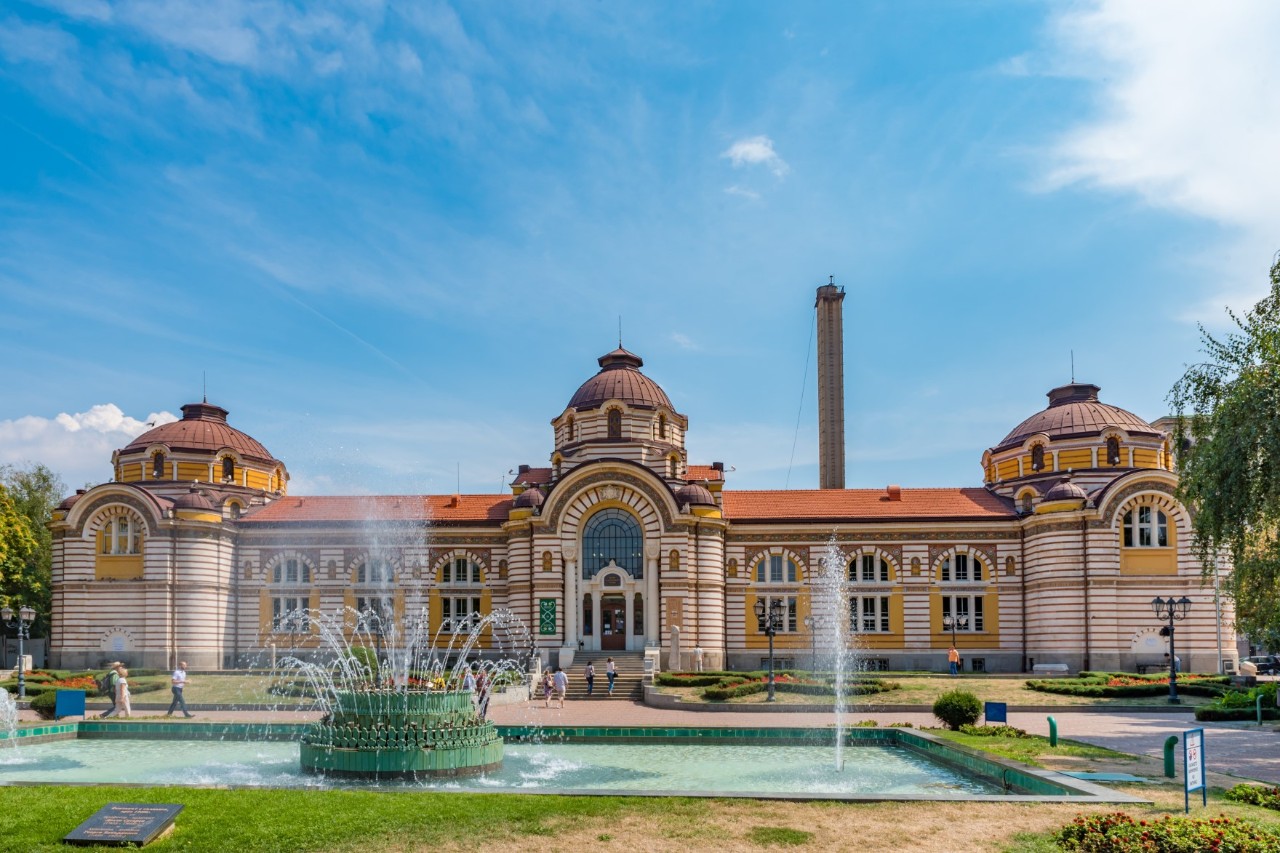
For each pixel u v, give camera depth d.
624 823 23.67
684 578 77.06
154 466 86.81
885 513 83.88
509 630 81.12
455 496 88.25
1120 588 75.62
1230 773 32.31
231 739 44.78
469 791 26.72
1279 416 36.88
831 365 126.69
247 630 83.00
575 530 78.12
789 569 82.88
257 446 93.06
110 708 58.31
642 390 85.38
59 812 24.27
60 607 79.62
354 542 84.12
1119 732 45.06
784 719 52.00
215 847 22.14
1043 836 22.75
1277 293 39.25
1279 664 97.31
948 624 81.38
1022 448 86.31
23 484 104.94
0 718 50.53
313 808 24.75
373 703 34.62
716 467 92.25
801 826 23.55
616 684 67.62
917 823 23.88
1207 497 39.25
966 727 43.72
